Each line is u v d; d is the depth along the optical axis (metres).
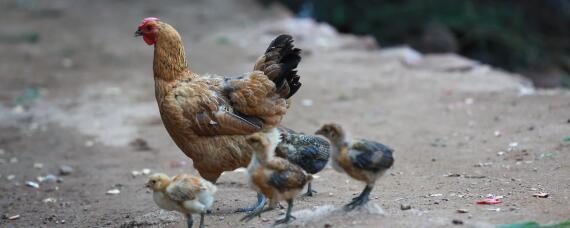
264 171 8.09
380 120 15.62
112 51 24.62
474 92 17.31
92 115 17.94
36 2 32.44
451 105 16.22
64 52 24.58
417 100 17.05
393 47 28.38
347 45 24.20
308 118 16.30
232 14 29.52
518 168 10.98
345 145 8.20
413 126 14.84
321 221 8.35
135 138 15.88
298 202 10.02
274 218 9.24
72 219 10.86
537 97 16.06
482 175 10.86
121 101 19.03
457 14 29.08
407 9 29.48
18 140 16.22
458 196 9.71
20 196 12.35
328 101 17.66
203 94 9.78
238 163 9.88
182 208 8.28
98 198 11.90
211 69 21.44
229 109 9.84
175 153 14.58
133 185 12.50
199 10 30.31
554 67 28.88
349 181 11.28
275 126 10.05
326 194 10.48
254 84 9.82
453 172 11.26
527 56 28.73
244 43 24.78
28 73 22.06
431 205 9.24
